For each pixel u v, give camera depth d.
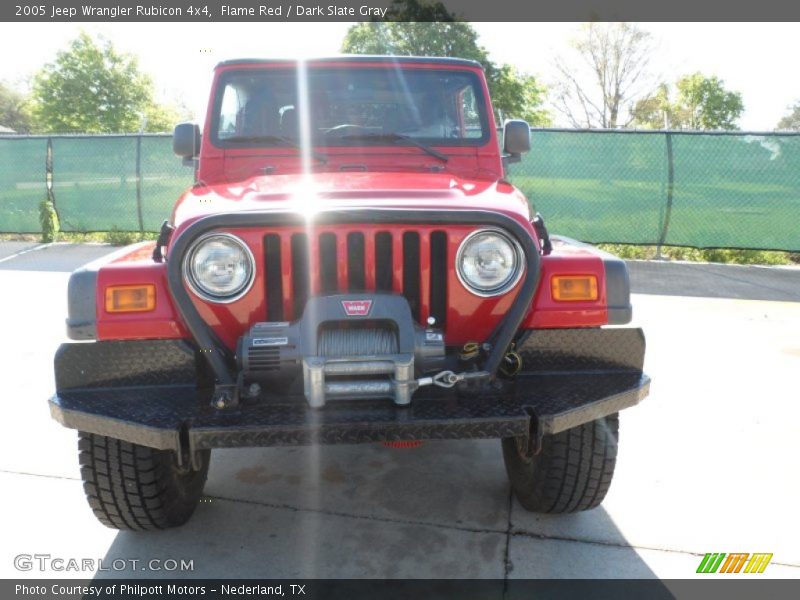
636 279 8.66
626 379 2.53
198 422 2.20
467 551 2.82
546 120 32.47
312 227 2.40
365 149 3.45
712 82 35.59
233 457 3.71
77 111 32.25
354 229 2.43
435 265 2.49
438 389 2.43
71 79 32.09
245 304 2.41
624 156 9.99
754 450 3.72
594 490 2.82
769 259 10.13
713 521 3.03
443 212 2.39
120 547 2.85
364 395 2.30
